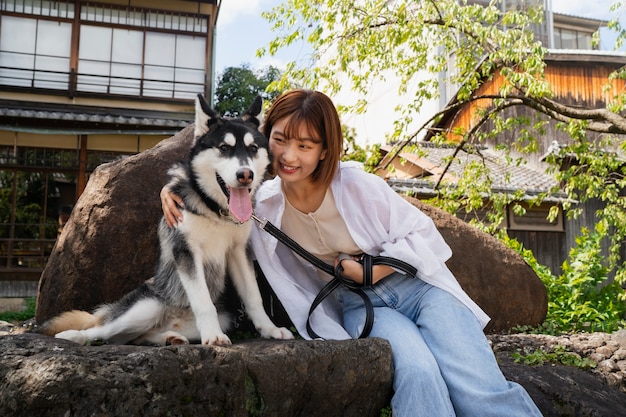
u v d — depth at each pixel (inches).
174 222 119.1
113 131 498.0
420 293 116.3
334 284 118.6
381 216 121.6
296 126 110.3
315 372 101.3
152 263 153.9
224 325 131.6
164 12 569.3
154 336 122.6
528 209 448.8
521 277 199.5
